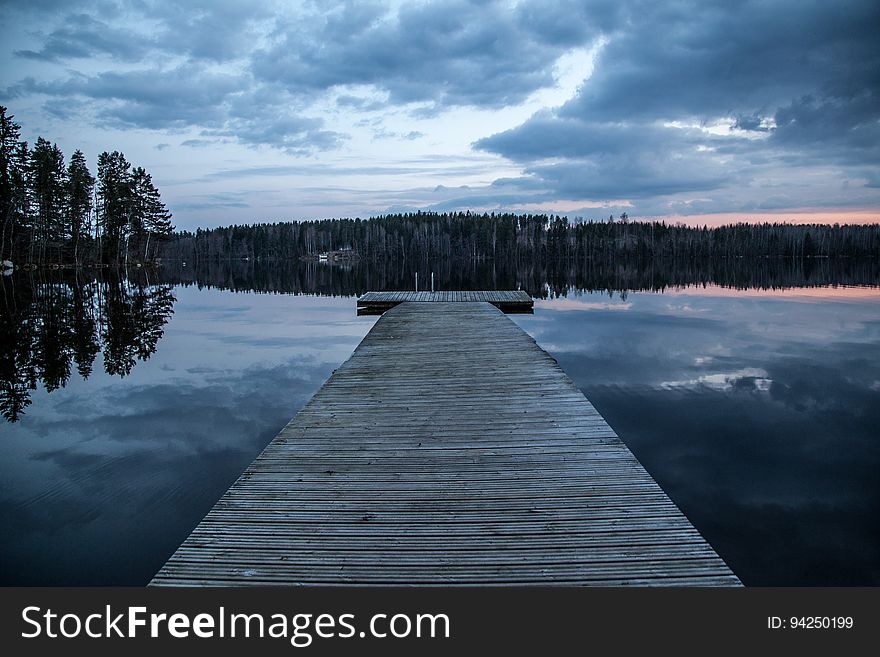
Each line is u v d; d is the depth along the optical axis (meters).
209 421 7.12
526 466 3.85
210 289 31.81
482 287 33.88
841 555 4.21
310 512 3.21
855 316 17.77
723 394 8.61
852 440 6.60
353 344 13.17
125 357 11.51
